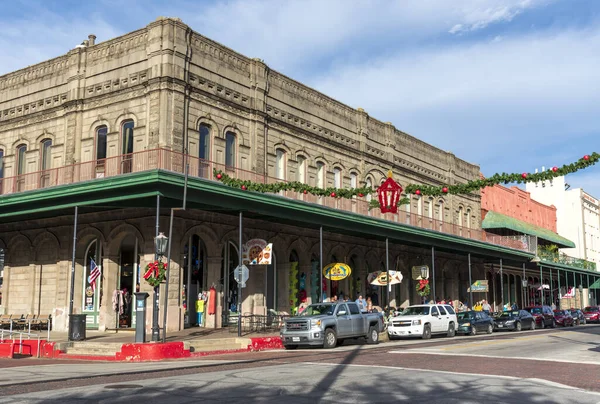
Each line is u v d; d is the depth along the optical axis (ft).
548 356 61.62
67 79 97.30
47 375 47.21
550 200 256.52
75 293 90.68
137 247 88.74
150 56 87.40
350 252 121.29
